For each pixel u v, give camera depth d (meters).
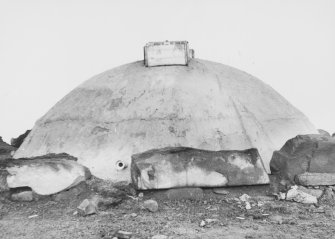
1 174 6.25
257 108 7.28
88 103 7.36
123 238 4.52
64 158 6.54
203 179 6.00
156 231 4.72
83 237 4.61
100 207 5.63
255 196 6.02
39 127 7.76
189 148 6.16
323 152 6.26
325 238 4.43
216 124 6.73
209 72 7.65
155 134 6.58
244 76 8.12
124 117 6.85
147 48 7.67
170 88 7.08
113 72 8.00
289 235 4.54
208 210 5.53
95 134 6.82
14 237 4.72
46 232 4.83
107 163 6.48
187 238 4.48
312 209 5.51
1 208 5.85
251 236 4.52
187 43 7.68
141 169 5.96
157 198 5.95
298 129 7.49
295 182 6.20
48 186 6.14
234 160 6.11
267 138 6.94
